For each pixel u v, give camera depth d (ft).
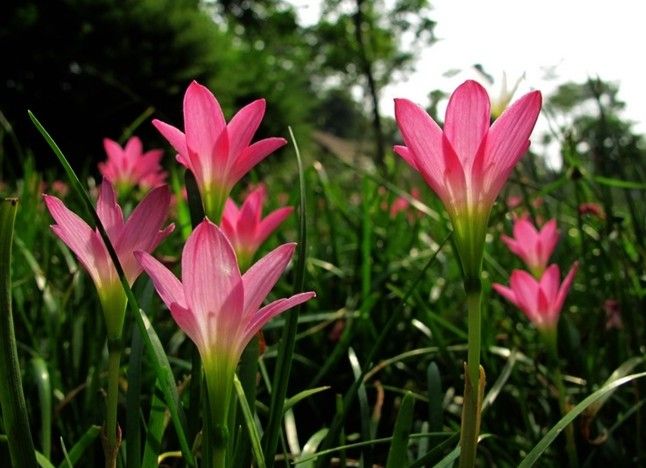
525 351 2.62
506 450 2.01
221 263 1.04
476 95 1.10
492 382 2.16
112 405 1.17
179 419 1.24
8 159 3.58
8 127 3.58
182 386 1.56
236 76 21.01
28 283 2.81
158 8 18.70
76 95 16.10
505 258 3.45
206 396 1.20
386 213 3.80
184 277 1.04
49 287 2.46
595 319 2.64
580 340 2.49
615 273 2.35
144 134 16.96
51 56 16.26
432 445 1.73
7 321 1.14
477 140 1.12
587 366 2.22
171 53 18.81
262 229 1.65
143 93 17.52
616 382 1.30
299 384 2.72
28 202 3.18
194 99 1.22
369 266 2.66
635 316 2.50
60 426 1.92
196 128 1.23
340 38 17.88
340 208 3.41
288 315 1.35
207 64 19.74
